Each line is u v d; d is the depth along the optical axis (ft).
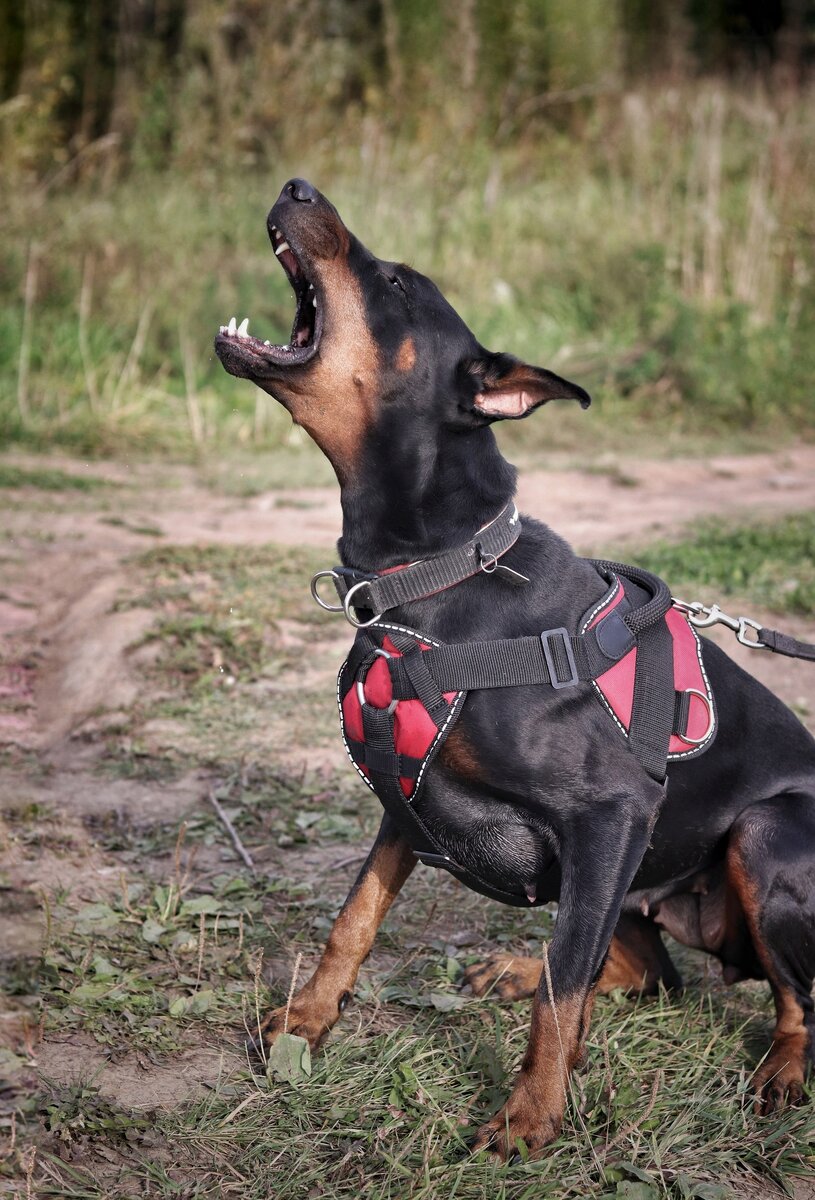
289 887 12.42
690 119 53.62
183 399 36.76
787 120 52.21
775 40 71.97
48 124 49.80
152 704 17.12
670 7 70.54
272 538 25.57
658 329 41.91
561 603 9.45
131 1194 8.05
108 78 55.67
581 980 8.79
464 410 9.40
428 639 9.16
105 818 13.91
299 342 9.97
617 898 8.94
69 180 48.83
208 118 49.11
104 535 25.11
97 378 36.63
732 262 44.50
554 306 43.52
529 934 12.01
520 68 58.54
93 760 15.69
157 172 48.57
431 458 9.43
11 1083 8.98
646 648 9.73
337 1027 10.18
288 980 10.83
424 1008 10.56
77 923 11.35
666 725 9.51
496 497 9.57
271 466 32.45
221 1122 8.79
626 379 40.50
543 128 58.39
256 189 46.73
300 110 50.85
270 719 16.81
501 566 9.30
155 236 42.14
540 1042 8.70
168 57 54.44
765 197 46.93
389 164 48.98
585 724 9.14
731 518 27.58
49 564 23.08
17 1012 9.86
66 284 39.19
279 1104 9.09
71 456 32.71
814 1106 9.27
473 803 9.39
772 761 10.41
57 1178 8.10
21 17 51.83
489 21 59.47
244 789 14.83
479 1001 10.59
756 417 39.47
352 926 9.91
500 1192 8.12
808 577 22.15
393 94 53.98
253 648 18.81
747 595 21.30
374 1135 8.71
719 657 10.63
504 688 9.02
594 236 45.70
